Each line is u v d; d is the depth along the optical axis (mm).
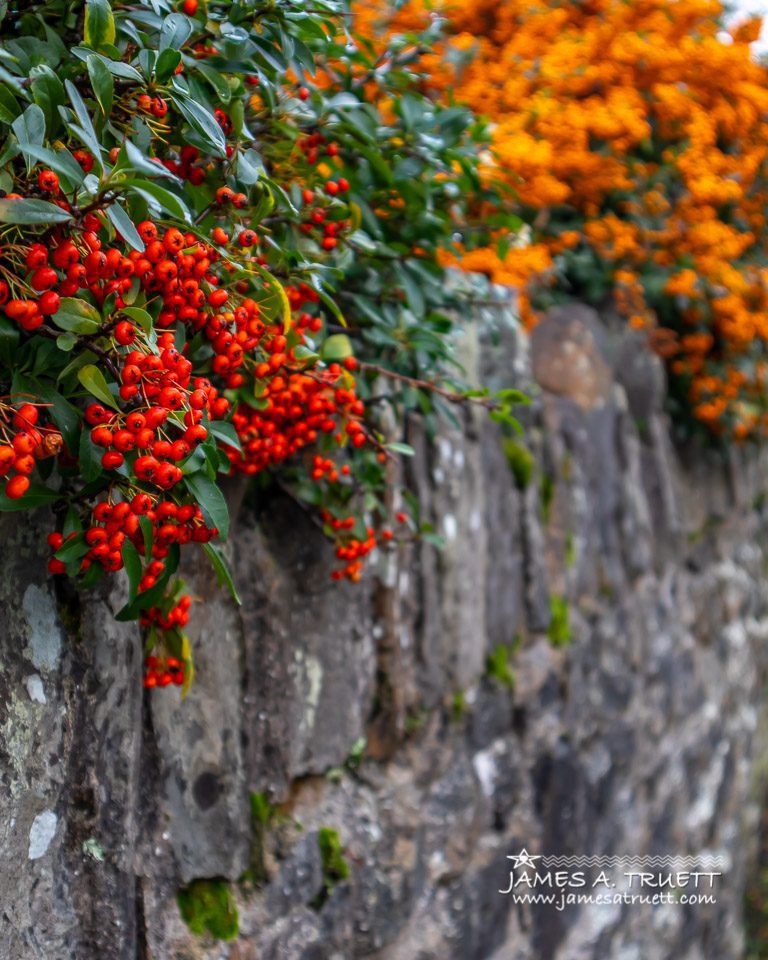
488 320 2510
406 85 2070
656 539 4398
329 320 2100
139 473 1169
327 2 1556
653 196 4090
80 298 1197
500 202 2291
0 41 1310
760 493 6105
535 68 3783
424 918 2609
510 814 3094
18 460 1070
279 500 2131
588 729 3643
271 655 2098
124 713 1636
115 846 1616
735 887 5465
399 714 2496
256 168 1513
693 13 3885
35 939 1470
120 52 1297
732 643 5465
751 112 4047
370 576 2426
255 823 2055
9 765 1417
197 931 1864
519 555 3262
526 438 3406
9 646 1418
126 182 1101
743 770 5699
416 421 2584
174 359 1202
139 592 1377
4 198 1084
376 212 2086
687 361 4473
